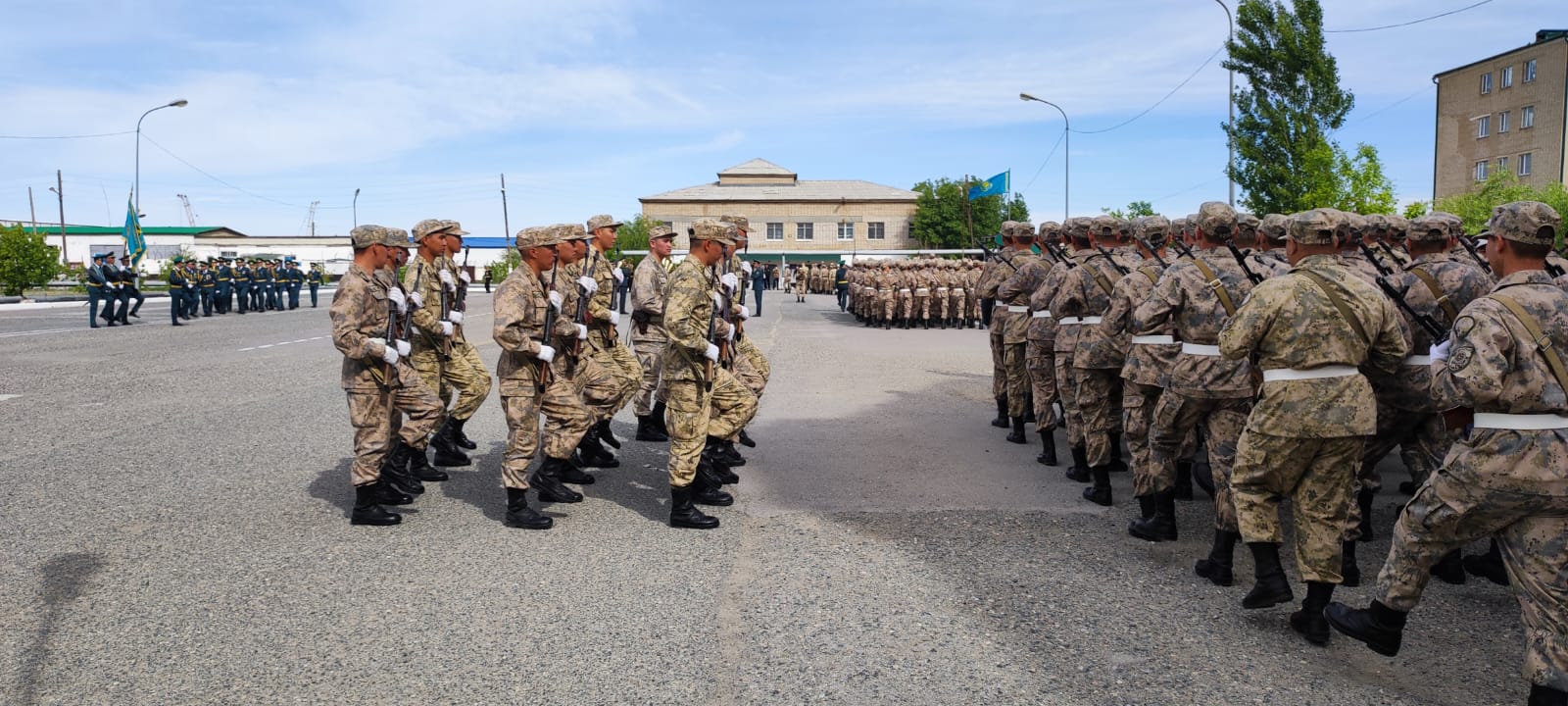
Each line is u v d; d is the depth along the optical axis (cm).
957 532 582
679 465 583
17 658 393
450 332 742
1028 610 454
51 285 4841
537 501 658
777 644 412
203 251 7750
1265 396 415
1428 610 463
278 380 1236
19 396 1092
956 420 986
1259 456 421
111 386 1175
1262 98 2392
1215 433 492
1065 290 683
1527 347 329
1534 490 326
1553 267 574
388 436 591
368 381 576
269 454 787
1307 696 367
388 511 594
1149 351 566
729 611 450
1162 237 670
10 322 2409
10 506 623
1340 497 413
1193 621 442
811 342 1898
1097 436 647
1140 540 570
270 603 456
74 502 634
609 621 437
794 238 7912
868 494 679
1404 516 371
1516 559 338
